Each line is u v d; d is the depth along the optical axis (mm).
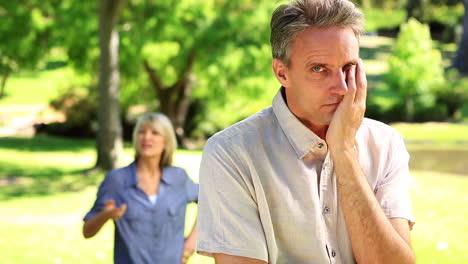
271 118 1926
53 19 16703
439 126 27859
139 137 3781
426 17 50031
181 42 18875
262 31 18656
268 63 18766
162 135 3789
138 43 17781
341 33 1771
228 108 22203
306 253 1872
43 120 26250
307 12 1781
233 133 1916
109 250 7000
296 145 1874
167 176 3799
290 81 1853
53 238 7562
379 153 1974
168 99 21281
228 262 1884
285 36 1812
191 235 3861
